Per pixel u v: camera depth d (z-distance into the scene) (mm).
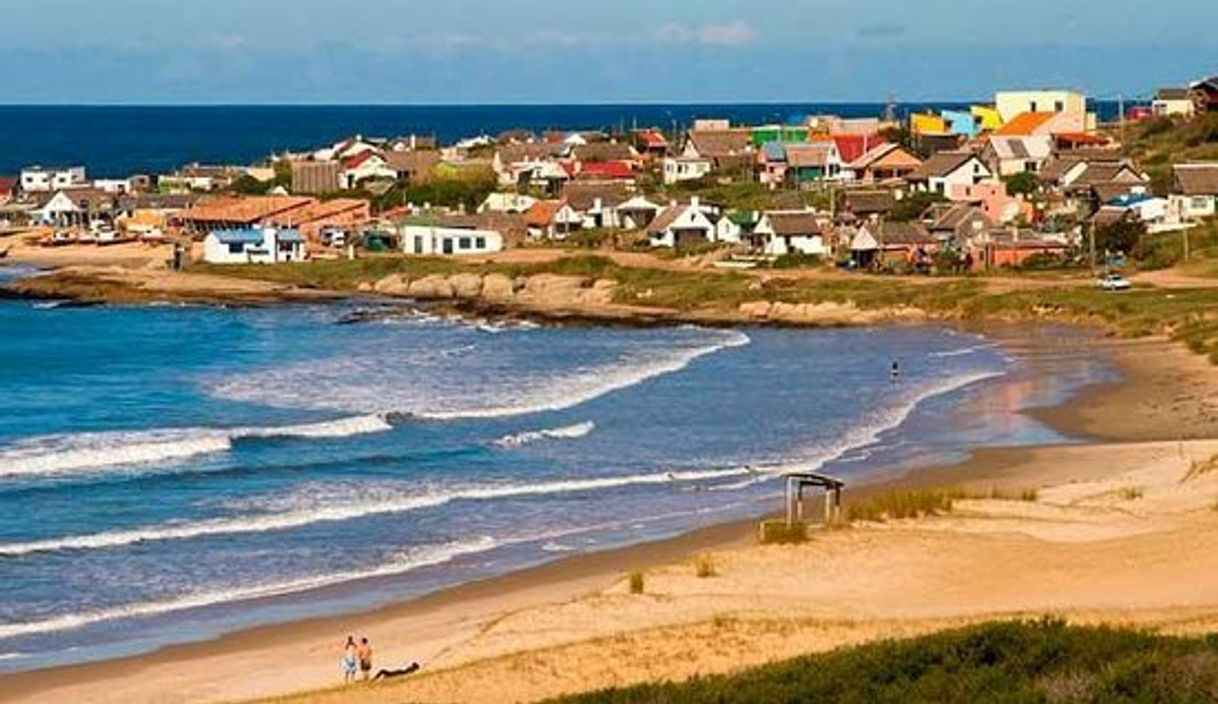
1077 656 47906
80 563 86375
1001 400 136750
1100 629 51719
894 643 51469
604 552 88625
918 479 105062
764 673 50500
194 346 181750
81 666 70500
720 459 113750
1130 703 43594
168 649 72812
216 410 135625
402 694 61031
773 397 141125
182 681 68125
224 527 93688
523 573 84750
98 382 153250
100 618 77250
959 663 48156
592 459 114000
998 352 165625
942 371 154375
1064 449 114188
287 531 93250
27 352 175375
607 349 177000
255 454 115625
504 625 71750
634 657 63250
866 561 79062
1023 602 70625
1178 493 93062
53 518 96375
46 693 66938
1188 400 133125
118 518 96438
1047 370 152250
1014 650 48688
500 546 90125
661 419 130250
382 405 137375
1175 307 181125
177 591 81625
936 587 74500
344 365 164750
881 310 196125
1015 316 189125
